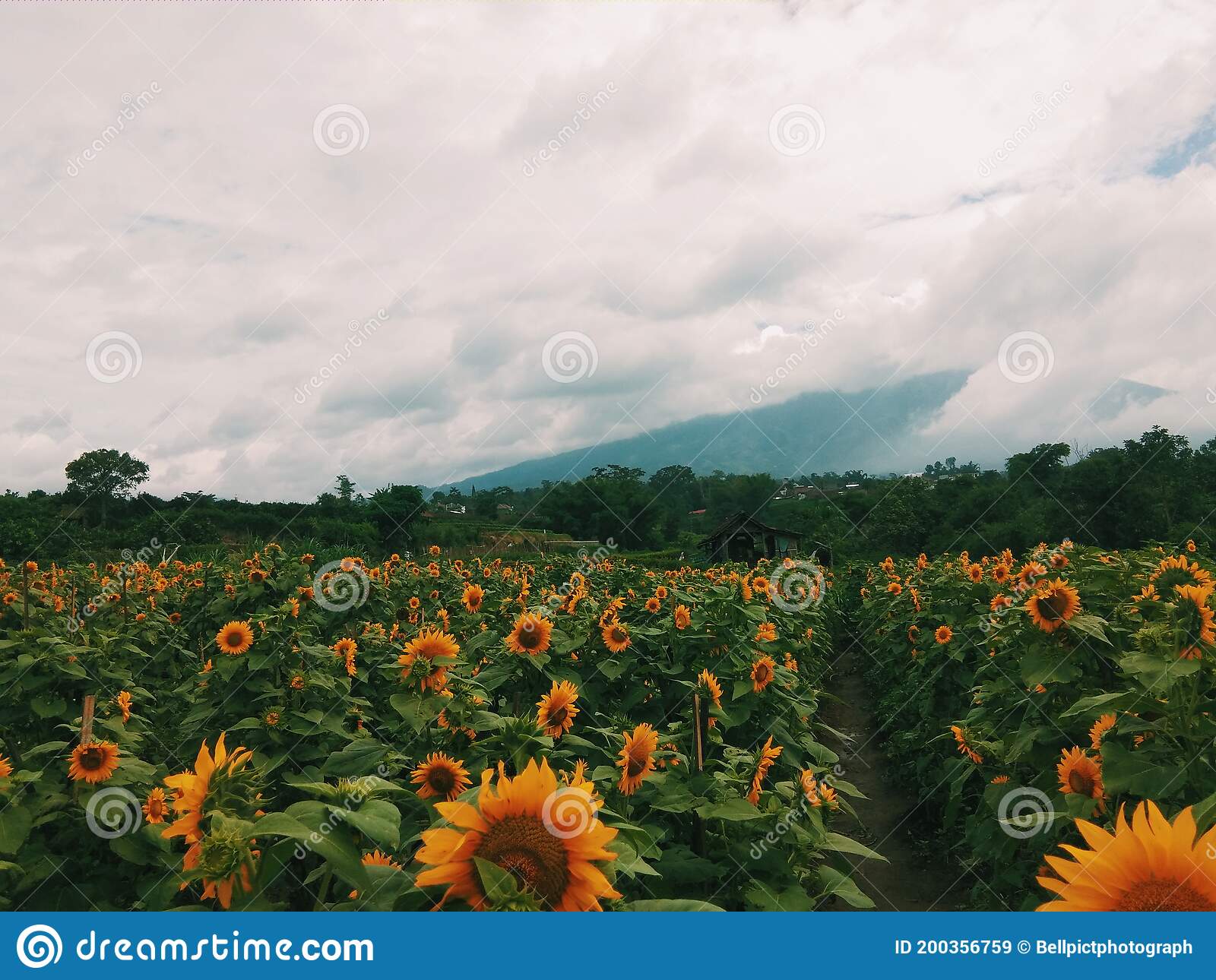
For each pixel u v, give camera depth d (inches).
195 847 90.5
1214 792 136.4
